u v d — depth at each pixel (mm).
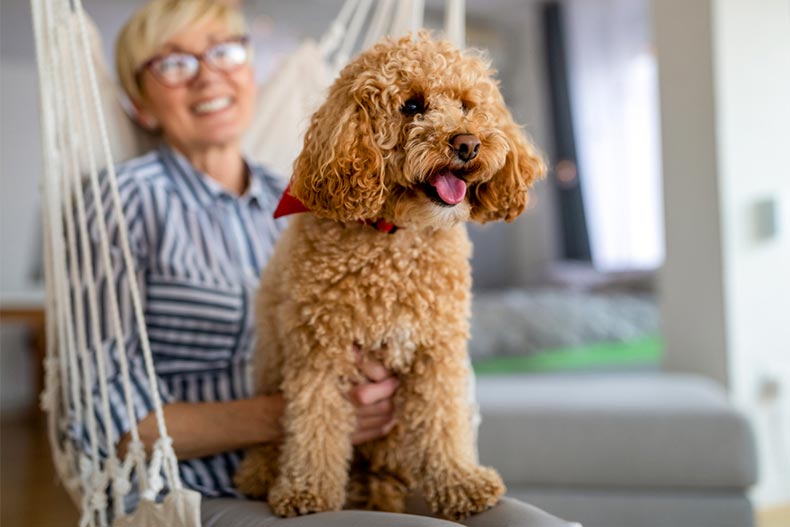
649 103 5707
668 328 2791
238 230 1497
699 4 2557
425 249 1099
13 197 5613
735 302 2473
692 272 2643
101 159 1566
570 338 3248
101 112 1112
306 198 1086
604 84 6148
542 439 1938
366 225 1101
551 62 6535
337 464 1104
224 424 1198
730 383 2453
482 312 3785
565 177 6441
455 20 1654
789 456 2492
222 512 1120
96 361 1227
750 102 2531
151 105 1571
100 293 1277
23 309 4363
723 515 1881
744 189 2508
